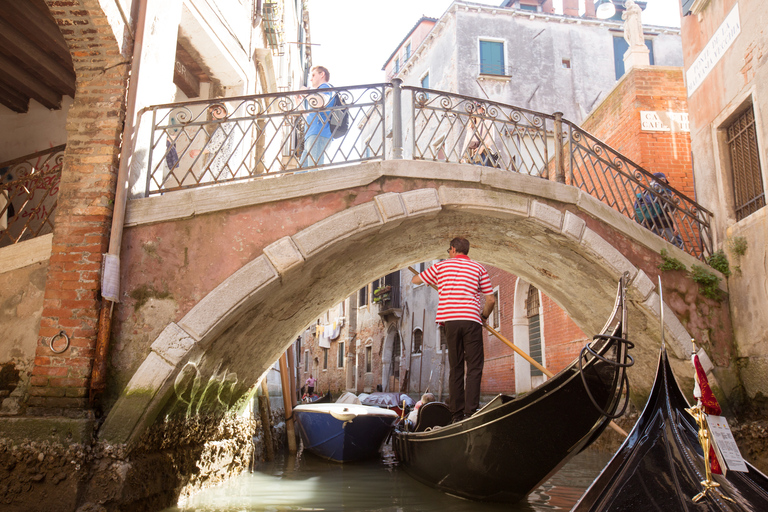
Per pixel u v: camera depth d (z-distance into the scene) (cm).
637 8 902
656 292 564
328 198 474
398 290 2075
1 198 604
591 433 410
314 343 2995
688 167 844
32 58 575
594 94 1808
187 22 611
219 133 711
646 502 246
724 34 600
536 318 1160
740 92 569
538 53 1808
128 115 449
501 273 1323
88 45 447
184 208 447
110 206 433
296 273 476
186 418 482
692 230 625
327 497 502
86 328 411
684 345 558
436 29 1897
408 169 495
